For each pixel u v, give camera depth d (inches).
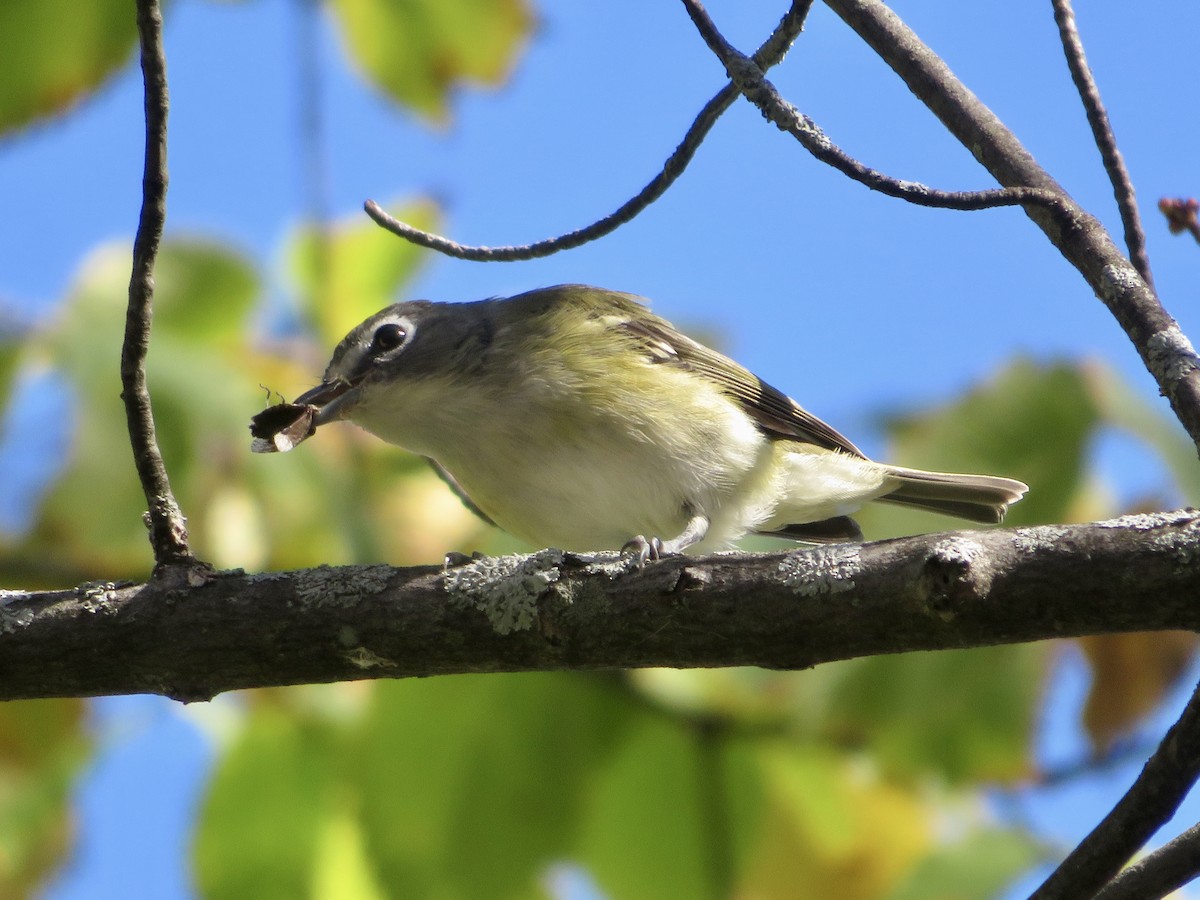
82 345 406.6
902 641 239.9
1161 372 255.0
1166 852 229.0
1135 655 405.7
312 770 387.5
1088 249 273.3
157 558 277.9
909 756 390.0
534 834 379.6
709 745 398.3
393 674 270.1
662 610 253.6
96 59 401.1
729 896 392.2
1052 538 230.4
